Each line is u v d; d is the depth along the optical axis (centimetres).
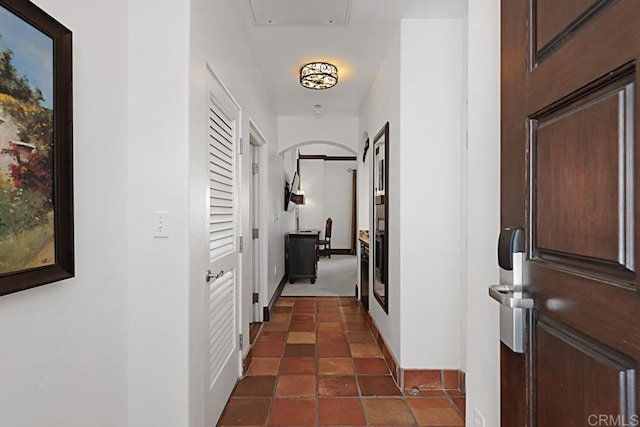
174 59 157
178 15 157
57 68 109
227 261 227
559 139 69
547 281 72
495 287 86
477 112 123
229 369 235
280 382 261
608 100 56
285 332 369
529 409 79
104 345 138
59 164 109
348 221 1077
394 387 255
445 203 255
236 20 241
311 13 245
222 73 209
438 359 254
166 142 157
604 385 56
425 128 255
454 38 254
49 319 110
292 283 621
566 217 67
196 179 167
